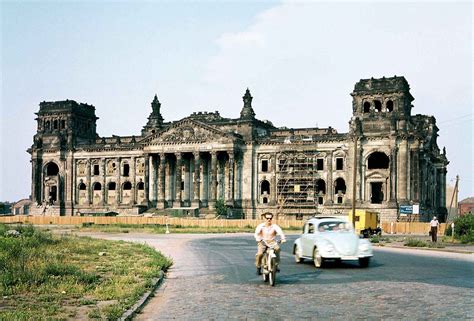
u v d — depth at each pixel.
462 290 22.45
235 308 19.05
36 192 157.62
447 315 17.44
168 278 28.22
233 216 132.75
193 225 113.31
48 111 162.00
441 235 83.81
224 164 140.88
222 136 136.12
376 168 133.62
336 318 17.19
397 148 123.56
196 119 148.00
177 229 98.69
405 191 122.06
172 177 145.50
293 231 99.00
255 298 21.06
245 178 138.88
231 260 37.91
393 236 79.62
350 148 128.88
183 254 43.47
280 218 134.00
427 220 130.25
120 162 152.38
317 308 18.83
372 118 127.31
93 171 155.25
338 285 24.31
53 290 21.80
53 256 33.41
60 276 25.47
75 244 45.91
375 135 125.31
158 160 146.75
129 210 143.12
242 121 140.38
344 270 30.38
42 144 160.12
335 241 31.47
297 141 134.75
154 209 141.62
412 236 79.00
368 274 28.31
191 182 143.88
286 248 50.62
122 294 21.02
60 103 162.00
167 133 142.00
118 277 26.23
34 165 158.00
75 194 156.00
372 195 135.25
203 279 27.47
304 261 35.69
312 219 34.75
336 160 131.50
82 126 166.62
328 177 131.25
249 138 138.75
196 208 133.62
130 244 51.41
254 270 31.20
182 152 140.12
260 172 138.88
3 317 16.20
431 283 24.61
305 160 133.88
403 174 122.50
